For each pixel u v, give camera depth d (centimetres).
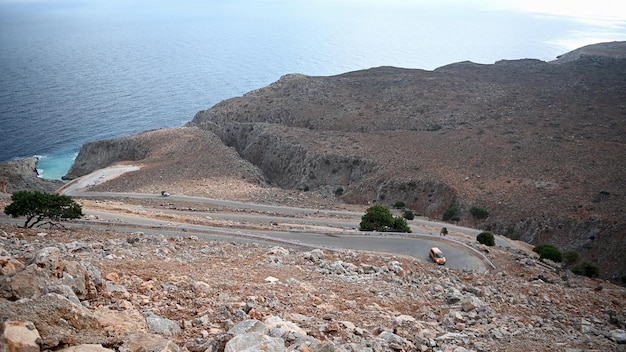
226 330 1084
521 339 1477
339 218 6500
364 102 14350
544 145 9600
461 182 8319
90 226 3572
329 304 1551
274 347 884
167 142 11700
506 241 6025
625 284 5500
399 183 8688
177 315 1176
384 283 2116
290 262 2434
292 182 10800
